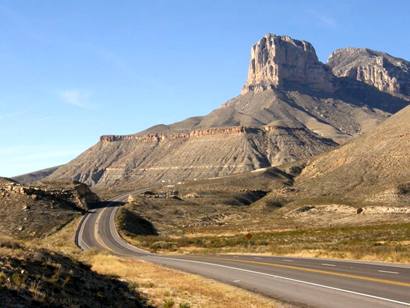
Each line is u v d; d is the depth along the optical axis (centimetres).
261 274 2920
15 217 11638
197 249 6512
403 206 11569
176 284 2703
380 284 2192
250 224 12044
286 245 5534
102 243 8281
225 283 2645
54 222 11475
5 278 1549
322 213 12456
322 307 1803
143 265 3816
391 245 4322
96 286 2086
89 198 16438
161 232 11438
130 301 2030
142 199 16300
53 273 1945
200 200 16650
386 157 15412
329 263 3266
